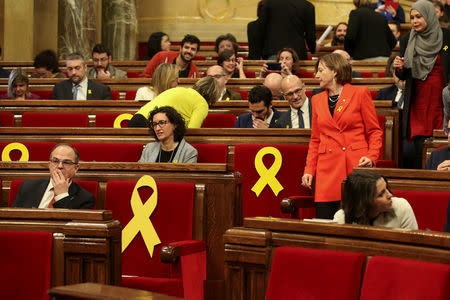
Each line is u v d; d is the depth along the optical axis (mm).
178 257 5477
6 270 4688
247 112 10367
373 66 13898
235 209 6133
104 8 19969
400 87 10422
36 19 18781
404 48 9648
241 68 13211
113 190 6137
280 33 13836
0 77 13719
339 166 6777
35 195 6441
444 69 9391
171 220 5957
